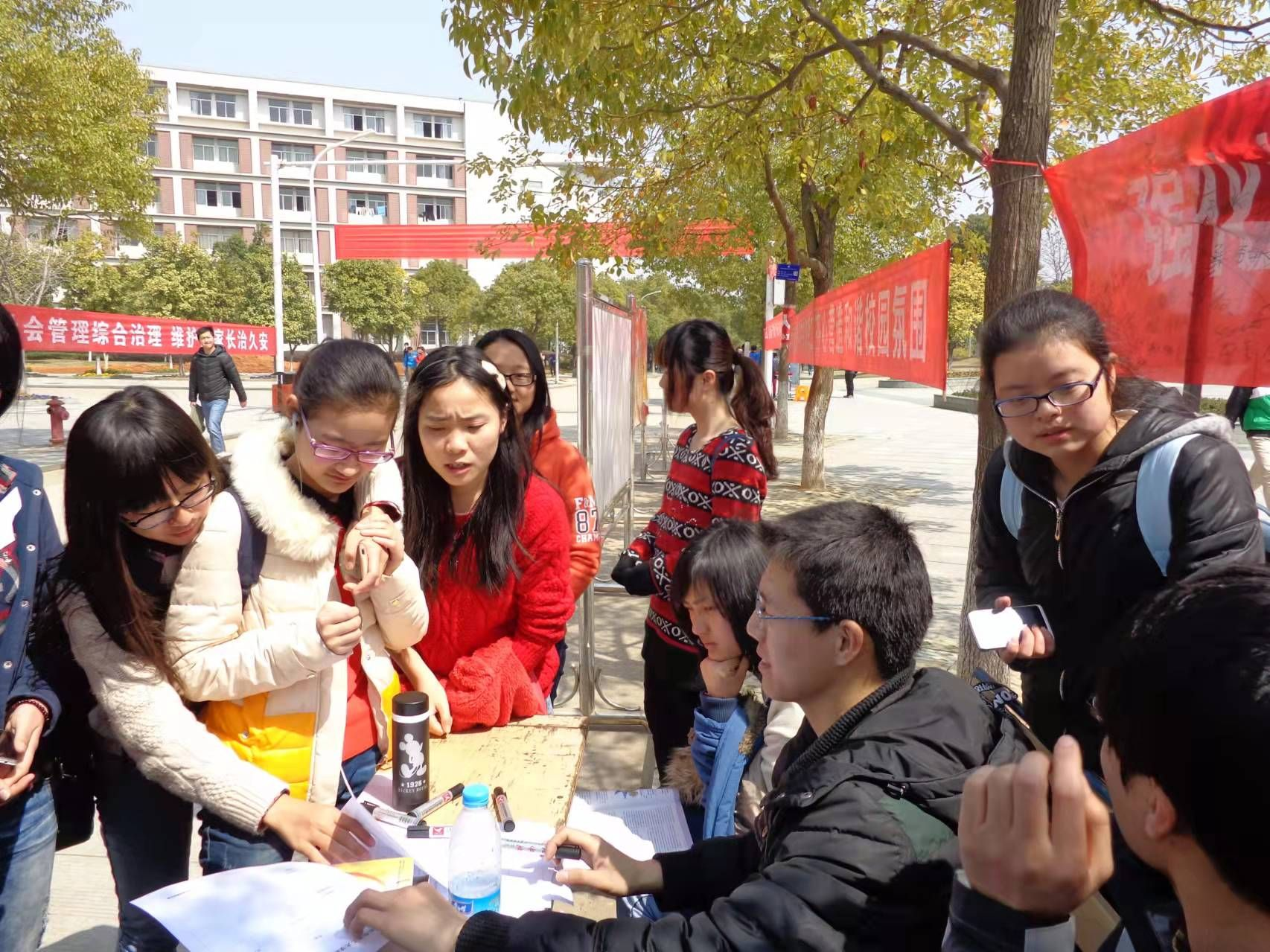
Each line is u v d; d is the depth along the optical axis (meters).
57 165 10.80
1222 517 1.58
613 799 2.13
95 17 11.82
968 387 24.22
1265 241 1.91
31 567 1.60
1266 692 0.66
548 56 4.68
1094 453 1.74
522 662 2.13
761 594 1.37
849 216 10.59
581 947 1.12
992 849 0.87
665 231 8.04
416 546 2.08
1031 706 1.93
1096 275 2.52
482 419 1.91
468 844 1.46
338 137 53.44
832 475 10.44
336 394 1.52
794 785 1.22
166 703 1.54
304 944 1.26
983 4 4.68
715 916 1.11
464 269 41.19
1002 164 3.13
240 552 1.58
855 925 1.06
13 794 1.52
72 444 1.44
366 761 1.86
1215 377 2.04
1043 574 1.88
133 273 31.61
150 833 1.70
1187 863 0.73
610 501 4.36
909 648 1.28
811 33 5.34
